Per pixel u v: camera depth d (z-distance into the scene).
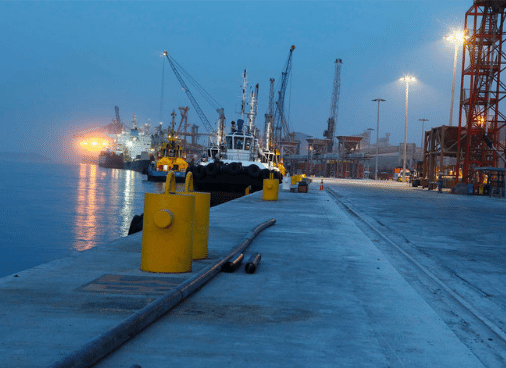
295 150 152.00
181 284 4.95
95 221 33.56
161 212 5.73
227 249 7.82
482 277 6.89
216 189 37.06
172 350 3.39
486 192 37.44
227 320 4.14
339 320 4.25
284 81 125.88
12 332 3.55
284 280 5.84
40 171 176.00
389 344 3.67
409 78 79.81
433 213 18.69
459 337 4.04
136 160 192.25
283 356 3.34
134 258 6.86
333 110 149.00
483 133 40.34
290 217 14.02
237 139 42.00
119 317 3.99
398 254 8.65
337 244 9.03
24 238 25.02
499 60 39.25
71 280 5.35
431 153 52.09
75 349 3.24
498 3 37.50
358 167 120.38
